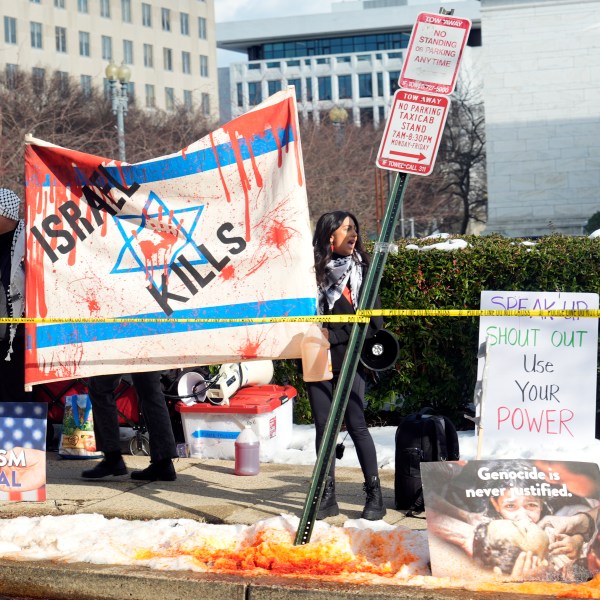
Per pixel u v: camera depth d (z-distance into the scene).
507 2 38.47
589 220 35.94
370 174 45.47
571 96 38.38
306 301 5.50
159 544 5.29
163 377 7.78
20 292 6.79
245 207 5.60
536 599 4.41
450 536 4.71
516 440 7.09
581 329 7.04
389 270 8.39
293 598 4.58
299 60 113.44
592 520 4.70
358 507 6.03
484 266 8.27
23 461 6.20
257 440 7.06
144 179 5.73
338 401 5.08
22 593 5.03
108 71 25.84
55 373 5.84
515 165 38.91
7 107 35.00
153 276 5.75
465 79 64.06
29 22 79.06
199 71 94.94
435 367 8.42
